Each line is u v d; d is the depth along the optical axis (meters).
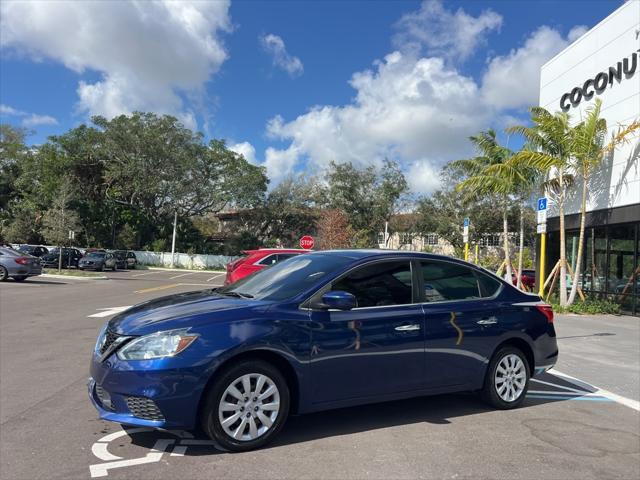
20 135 56.41
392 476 3.90
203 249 55.78
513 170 19.55
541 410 5.80
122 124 49.22
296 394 4.51
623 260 16.09
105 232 51.59
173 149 50.19
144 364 4.01
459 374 5.35
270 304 4.54
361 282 5.01
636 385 7.16
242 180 52.16
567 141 16.28
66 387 6.13
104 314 12.60
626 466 4.27
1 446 4.31
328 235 44.25
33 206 47.22
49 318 11.84
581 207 18.05
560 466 4.22
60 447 4.30
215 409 4.14
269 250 12.27
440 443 4.62
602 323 13.95
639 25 15.41
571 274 17.27
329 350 4.57
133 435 4.61
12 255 22.25
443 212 42.94
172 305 4.62
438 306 5.30
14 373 6.78
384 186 49.97
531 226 39.16
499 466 4.16
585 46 17.92
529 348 5.92
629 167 15.73
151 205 54.56
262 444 4.35
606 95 16.80
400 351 4.95
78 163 50.09
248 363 4.26
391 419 5.28
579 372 7.89
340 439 4.65
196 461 4.07
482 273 5.83
